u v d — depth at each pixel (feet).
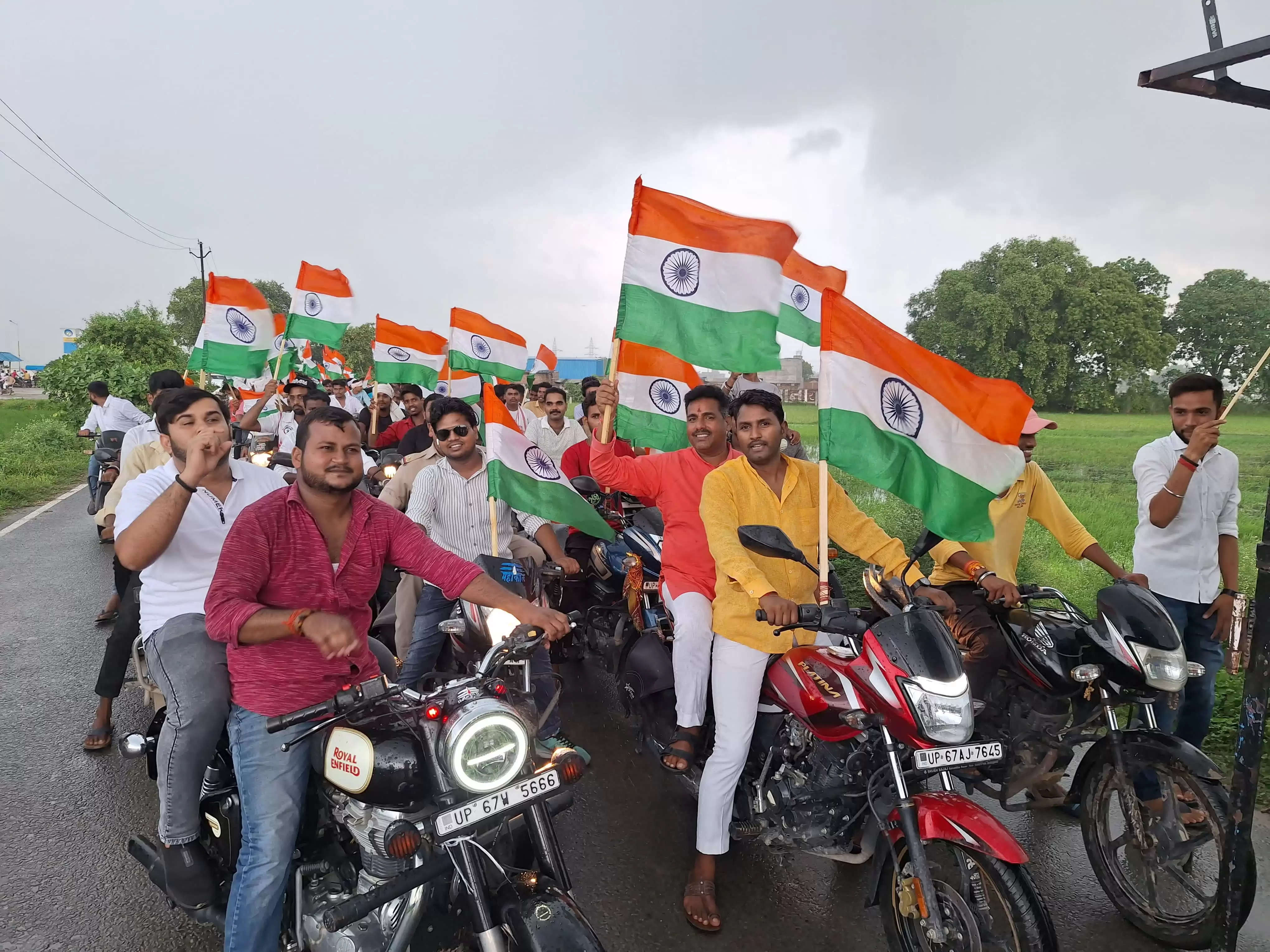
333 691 8.27
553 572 13.87
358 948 7.88
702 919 10.41
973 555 12.55
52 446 65.00
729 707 10.69
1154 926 10.17
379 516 8.66
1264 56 7.06
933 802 8.54
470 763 7.07
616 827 12.91
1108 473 38.34
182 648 9.26
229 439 10.41
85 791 13.32
